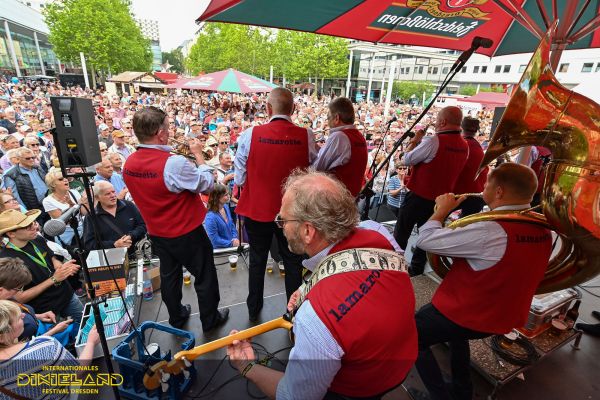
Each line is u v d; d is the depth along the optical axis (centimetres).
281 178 207
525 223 143
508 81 3262
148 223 210
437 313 159
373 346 84
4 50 4022
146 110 193
